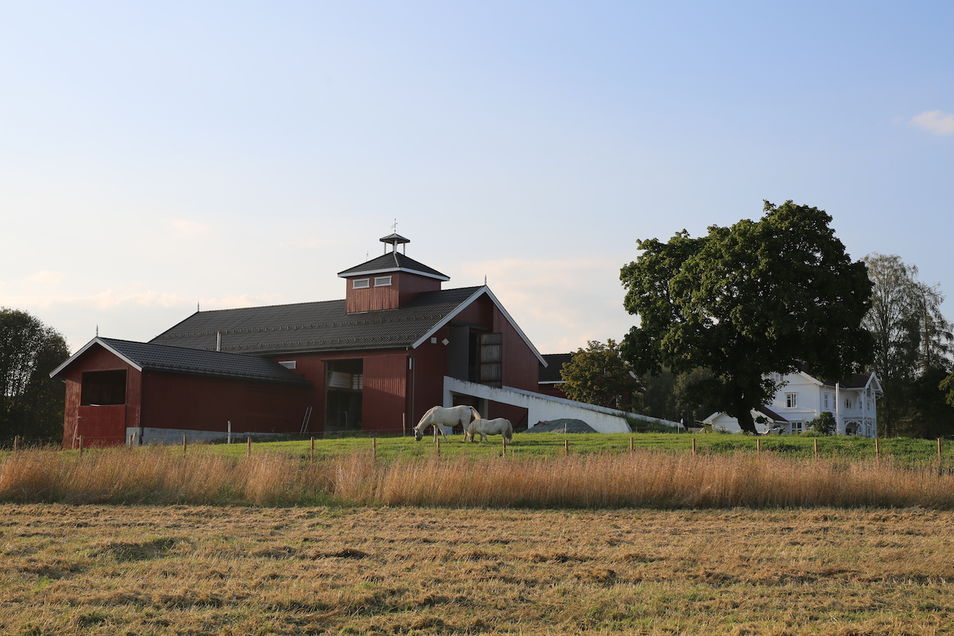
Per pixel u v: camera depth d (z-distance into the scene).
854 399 81.06
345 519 17.95
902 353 69.31
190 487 20.86
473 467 20.78
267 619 10.07
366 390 46.50
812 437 32.91
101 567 12.73
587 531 16.47
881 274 70.50
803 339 39.84
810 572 12.50
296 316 54.00
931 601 10.95
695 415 71.88
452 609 10.54
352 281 52.53
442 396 47.72
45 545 14.63
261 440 44.72
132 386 41.53
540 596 11.16
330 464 22.61
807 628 9.79
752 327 40.41
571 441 32.00
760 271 40.47
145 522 17.47
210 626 9.87
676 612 10.51
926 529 16.83
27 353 69.31
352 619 10.18
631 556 13.57
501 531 16.44
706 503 20.14
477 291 49.78
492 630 9.84
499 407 49.88
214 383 44.03
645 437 33.31
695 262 43.00
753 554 13.86
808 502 20.25
